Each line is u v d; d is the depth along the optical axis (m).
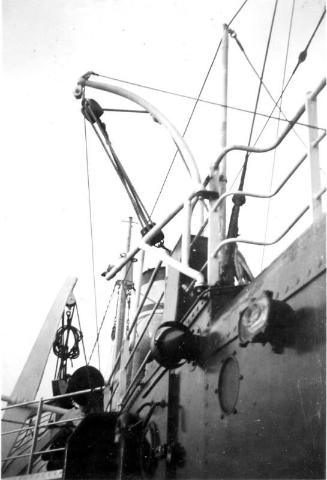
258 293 4.51
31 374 13.51
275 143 5.11
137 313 8.41
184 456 5.62
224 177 6.61
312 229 3.81
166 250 7.86
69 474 7.54
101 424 7.84
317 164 4.26
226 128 7.55
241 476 4.27
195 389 5.60
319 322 3.53
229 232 7.19
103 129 8.78
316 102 4.46
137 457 7.14
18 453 13.03
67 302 14.47
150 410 6.52
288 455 3.64
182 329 5.66
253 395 4.28
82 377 11.60
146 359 7.07
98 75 8.46
